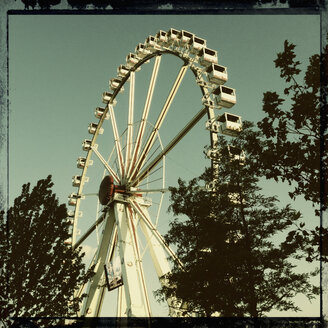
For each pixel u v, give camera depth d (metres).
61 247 21.23
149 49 45.06
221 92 31.22
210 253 18.64
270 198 19.36
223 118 28.34
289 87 11.38
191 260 19.27
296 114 11.09
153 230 35.50
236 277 17.88
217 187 20.39
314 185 10.79
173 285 20.33
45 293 19.38
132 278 34.31
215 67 34.06
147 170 39.62
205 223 19.16
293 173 11.23
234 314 17.25
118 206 39.81
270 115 11.66
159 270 33.50
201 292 17.98
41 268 19.41
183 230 20.05
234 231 18.97
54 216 21.28
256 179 19.44
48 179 21.88
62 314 20.09
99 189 43.72
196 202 20.20
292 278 17.08
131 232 38.00
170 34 39.44
